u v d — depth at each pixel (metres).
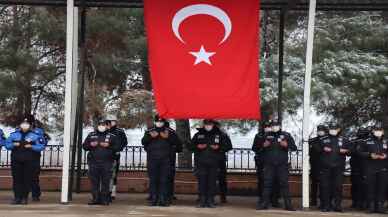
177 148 13.87
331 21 20.78
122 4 15.12
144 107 21.52
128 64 21.42
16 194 13.31
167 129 13.58
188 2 13.39
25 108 21.53
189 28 13.36
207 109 13.18
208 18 13.38
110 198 13.93
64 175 13.34
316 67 19.58
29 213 11.73
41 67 21.36
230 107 13.19
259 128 18.91
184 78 13.26
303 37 21.06
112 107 21.84
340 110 21.08
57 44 21.94
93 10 21.05
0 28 21.28
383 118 20.55
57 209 12.43
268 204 13.22
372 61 19.69
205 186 13.43
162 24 13.36
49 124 22.83
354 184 14.23
